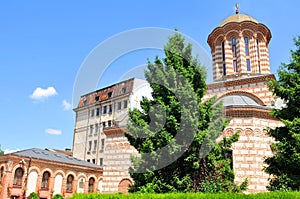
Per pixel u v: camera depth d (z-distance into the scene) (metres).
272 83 18.39
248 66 34.62
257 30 35.38
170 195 12.24
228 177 15.81
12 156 37.97
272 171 17.48
